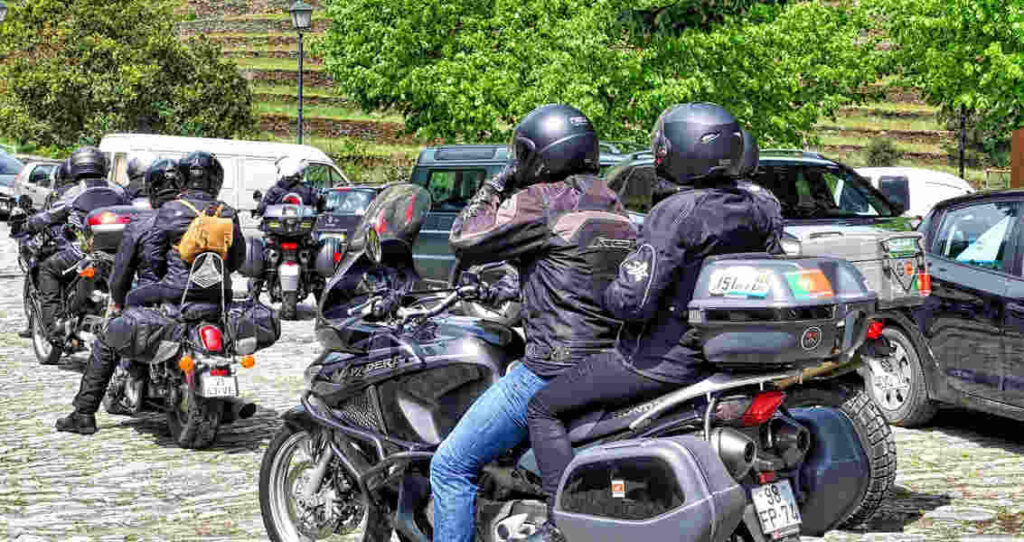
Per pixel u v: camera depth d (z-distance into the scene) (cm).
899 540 750
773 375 483
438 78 4194
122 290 1016
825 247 1015
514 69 3975
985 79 3662
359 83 4591
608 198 546
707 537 480
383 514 633
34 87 6103
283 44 9275
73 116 6206
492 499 568
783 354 474
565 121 540
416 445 612
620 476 496
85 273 1291
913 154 6875
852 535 761
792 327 470
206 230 983
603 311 530
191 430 992
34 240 1385
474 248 536
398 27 4303
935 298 1041
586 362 514
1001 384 985
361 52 4534
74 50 6194
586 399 512
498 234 530
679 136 498
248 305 1008
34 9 6216
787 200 1255
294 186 1966
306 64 8738
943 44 3881
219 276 990
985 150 6950
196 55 6384
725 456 486
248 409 1018
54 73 6091
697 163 496
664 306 493
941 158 6862
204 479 910
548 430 521
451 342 611
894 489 873
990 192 1048
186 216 1000
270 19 9644
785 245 1049
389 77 4400
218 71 6388
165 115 6191
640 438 502
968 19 3712
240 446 1023
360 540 693
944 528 775
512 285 583
